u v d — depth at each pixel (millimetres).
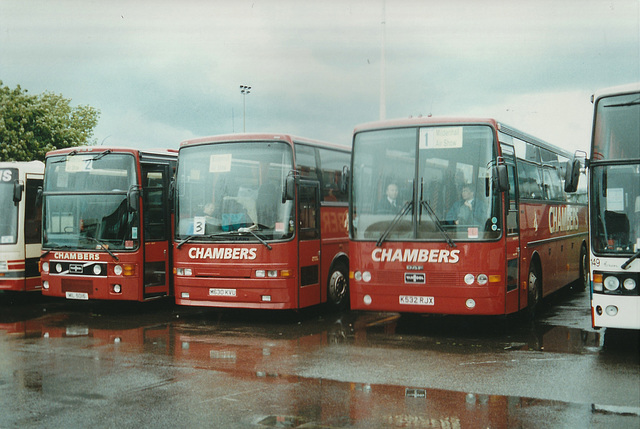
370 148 10711
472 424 6117
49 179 13750
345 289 13820
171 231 13867
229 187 12008
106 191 13250
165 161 13945
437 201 10195
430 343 10016
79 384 7664
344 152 14156
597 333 10719
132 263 12953
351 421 6219
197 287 12008
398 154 10508
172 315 13352
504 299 9969
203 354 9344
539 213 12391
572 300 14836
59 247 13477
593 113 9164
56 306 14961
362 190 10703
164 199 13758
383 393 7188
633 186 8812
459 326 11516
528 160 11867
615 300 8734
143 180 13273
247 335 10891
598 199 8969
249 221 11781
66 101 47781
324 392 7238
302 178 12156
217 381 7754
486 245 9883
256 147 11969
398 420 6246
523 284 11094
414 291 10227
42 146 39531
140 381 7785
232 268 11758
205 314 13453
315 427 6051
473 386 7457
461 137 10188
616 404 6730
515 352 9281
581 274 16719
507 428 6008
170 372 8234
